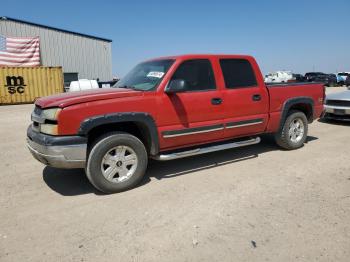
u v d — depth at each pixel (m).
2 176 5.02
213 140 5.20
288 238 3.04
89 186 4.54
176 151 4.98
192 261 2.73
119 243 3.03
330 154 5.97
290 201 3.86
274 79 43.12
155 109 4.42
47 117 3.95
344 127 9.14
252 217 3.48
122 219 3.51
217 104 5.01
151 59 5.52
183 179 4.75
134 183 4.38
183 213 3.62
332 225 3.26
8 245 3.02
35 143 4.07
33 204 3.95
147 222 3.43
